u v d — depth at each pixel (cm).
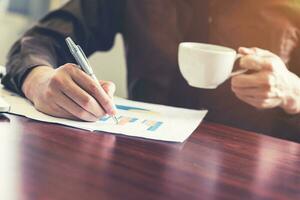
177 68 117
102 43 125
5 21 183
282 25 114
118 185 49
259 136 78
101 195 46
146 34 121
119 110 82
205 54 81
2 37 179
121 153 60
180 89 117
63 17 113
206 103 115
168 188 50
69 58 102
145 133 70
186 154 63
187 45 87
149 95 120
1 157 53
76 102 72
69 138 63
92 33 119
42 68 86
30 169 50
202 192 50
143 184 50
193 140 70
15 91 89
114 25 125
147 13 120
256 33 115
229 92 112
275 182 56
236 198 50
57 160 54
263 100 86
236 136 76
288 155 69
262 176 58
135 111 83
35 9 184
